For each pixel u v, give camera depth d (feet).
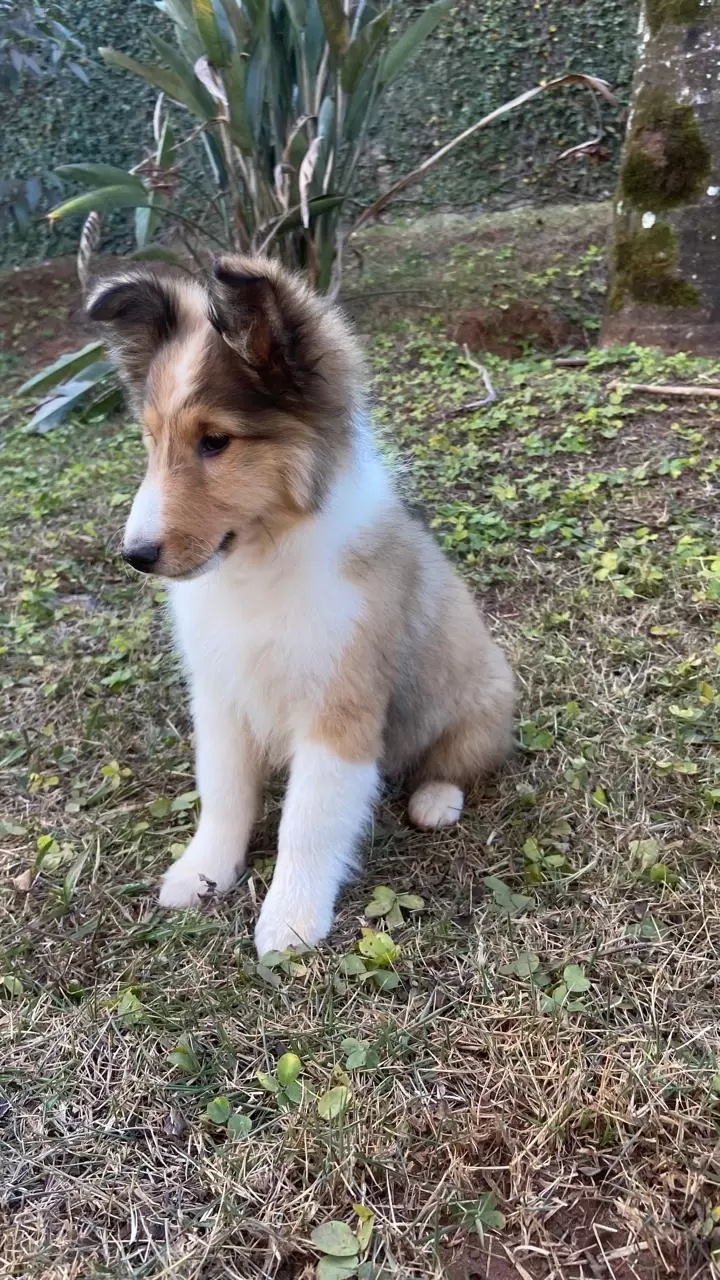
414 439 3.47
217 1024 1.44
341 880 1.73
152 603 2.79
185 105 3.94
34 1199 1.23
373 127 4.95
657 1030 1.40
